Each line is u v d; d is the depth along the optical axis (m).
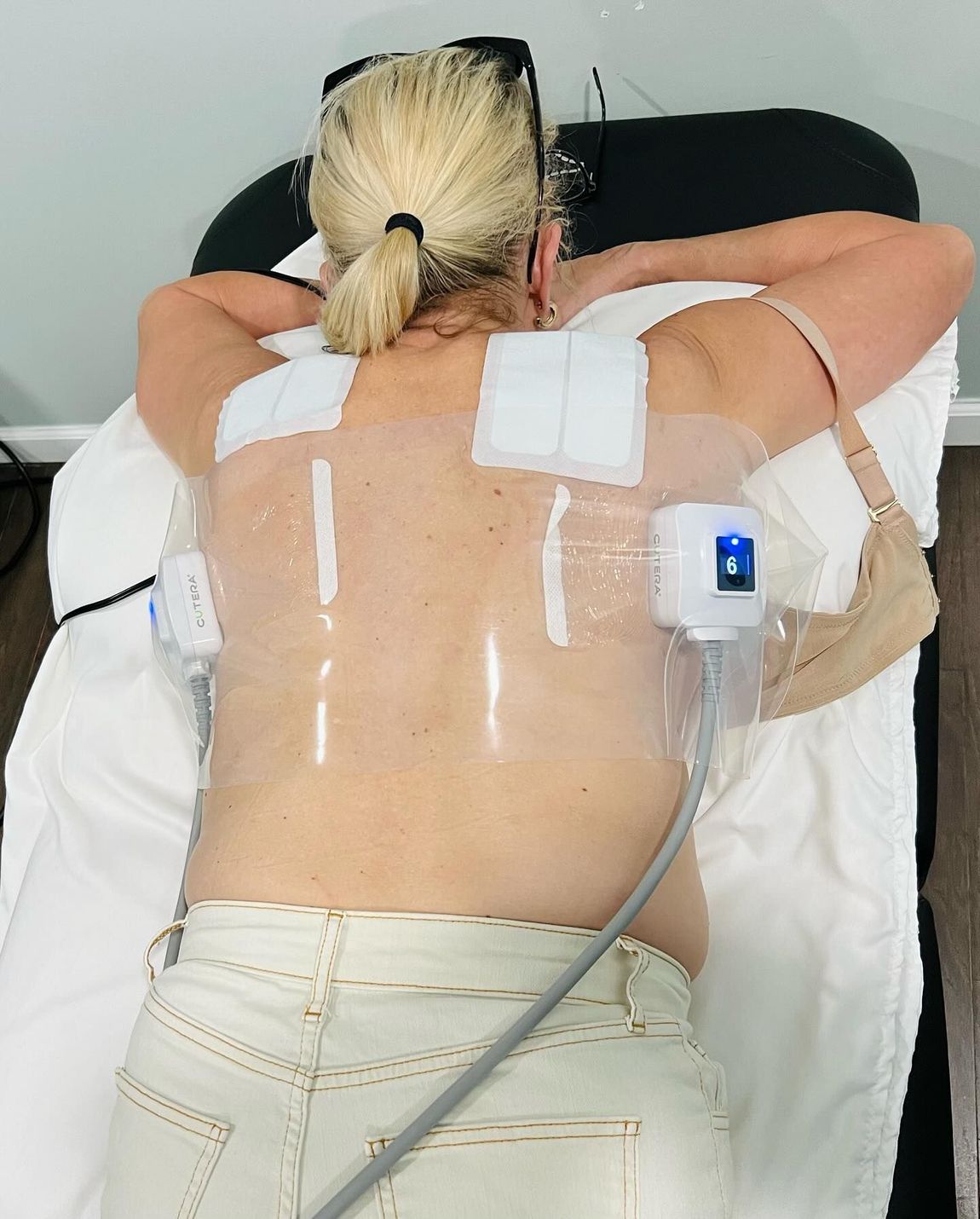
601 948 0.56
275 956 0.58
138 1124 0.58
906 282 0.81
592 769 0.60
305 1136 0.53
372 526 0.63
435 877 0.58
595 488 0.63
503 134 0.66
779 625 0.75
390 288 0.63
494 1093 0.54
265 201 1.16
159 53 1.08
